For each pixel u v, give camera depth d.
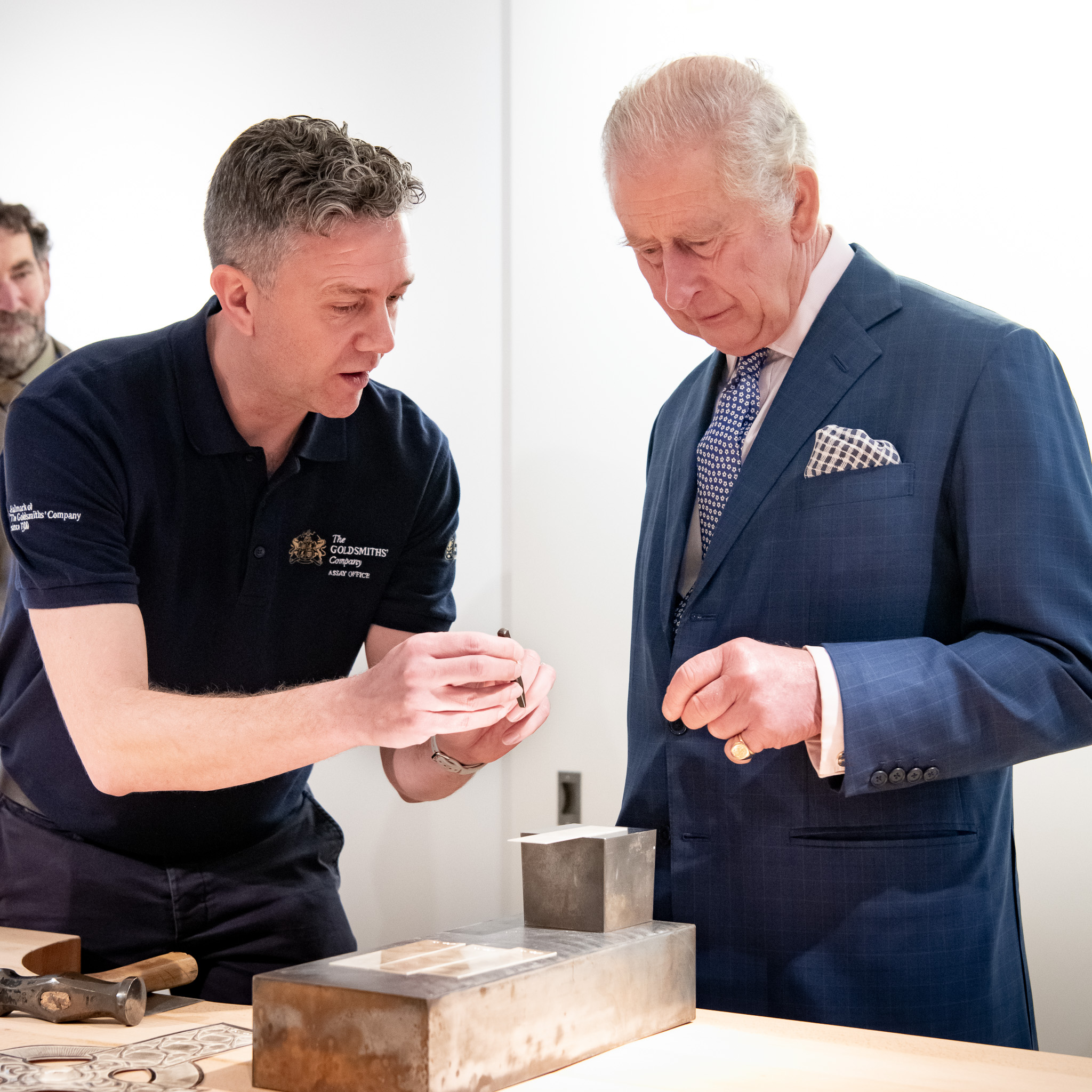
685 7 2.03
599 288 2.11
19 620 1.46
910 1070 0.85
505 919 1.01
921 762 1.05
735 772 1.21
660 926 0.98
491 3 2.21
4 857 1.50
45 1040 0.96
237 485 1.42
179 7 2.44
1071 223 1.79
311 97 2.35
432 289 2.27
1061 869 1.79
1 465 1.38
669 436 1.46
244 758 1.12
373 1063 0.77
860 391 1.21
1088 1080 0.83
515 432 2.19
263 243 1.22
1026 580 1.09
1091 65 1.78
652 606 1.36
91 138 2.50
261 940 1.53
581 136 2.12
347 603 1.55
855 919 1.16
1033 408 1.13
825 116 1.93
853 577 1.17
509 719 1.23
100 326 2.48
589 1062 0.86
